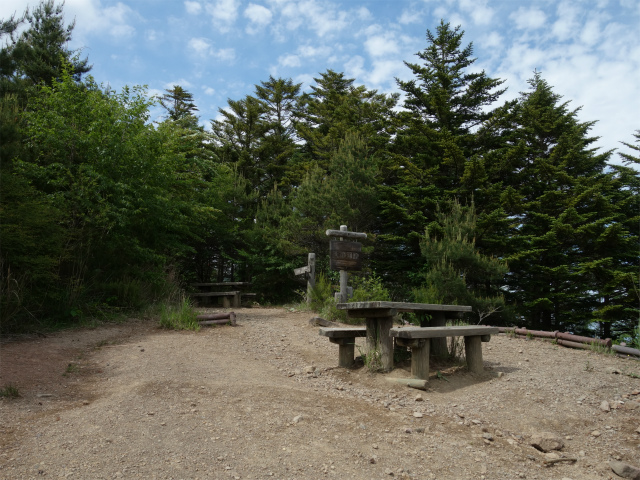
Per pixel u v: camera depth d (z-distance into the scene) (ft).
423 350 18.06
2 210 23.98
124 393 14.71
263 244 58.54
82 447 10.85
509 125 61.67
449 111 60.70
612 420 15.42
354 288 42.39
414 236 52.21
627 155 71.97
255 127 84.02
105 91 38.96
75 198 31.40
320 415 13.98
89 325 26.91
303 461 11.00
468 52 65.00
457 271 39.55
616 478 11.68
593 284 55.06
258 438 12.01
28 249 26.37
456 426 14.10
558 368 21.38
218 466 10.42
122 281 34.12
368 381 18.16
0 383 15.23
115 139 35.35
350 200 51.67
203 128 82.17
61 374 17.04
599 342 26.30
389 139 65.98
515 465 11.92
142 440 11.39
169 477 9.79
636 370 21.56
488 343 27.37
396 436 12.94
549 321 57.47
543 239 52.13
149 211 36.86
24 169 30.83
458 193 54.03
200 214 49.42
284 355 22.62
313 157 84.23
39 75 47.91
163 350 21.36
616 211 61.67
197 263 66.69
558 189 59.06
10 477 9.34
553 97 72.38
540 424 14.87
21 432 11.50
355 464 11.10
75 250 30.81
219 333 26.99
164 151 39.91
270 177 83.35
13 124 27.48
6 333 23.20
